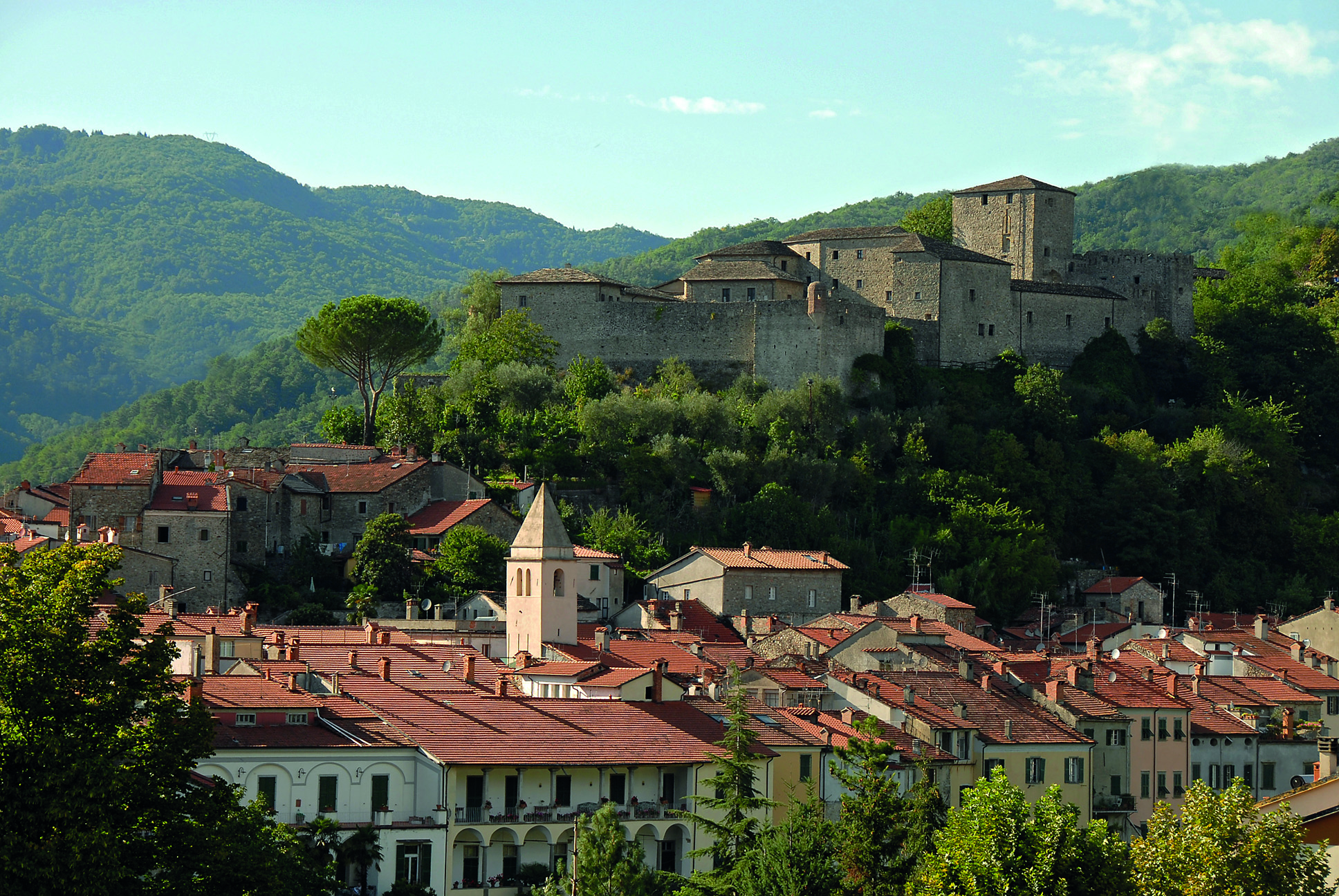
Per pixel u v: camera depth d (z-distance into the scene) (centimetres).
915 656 15412
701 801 10519
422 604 18425
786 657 15275
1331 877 7794
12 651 7606
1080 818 13388
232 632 13925
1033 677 14638
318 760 10350
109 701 7731
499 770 10806
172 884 7656
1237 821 7925
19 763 7431
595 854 9806
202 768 10031
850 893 9438
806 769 11931
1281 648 18388
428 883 10431
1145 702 14250
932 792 9756
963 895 8081
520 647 15125
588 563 19525
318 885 9188
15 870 7162
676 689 12606
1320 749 10619
